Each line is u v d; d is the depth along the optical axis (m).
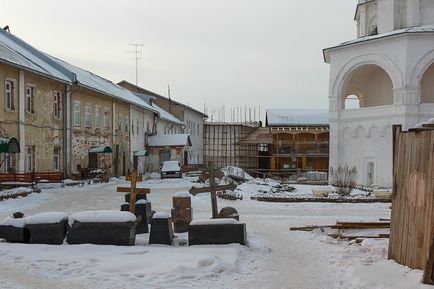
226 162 61.12
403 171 8.52
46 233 10.50
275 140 56.06
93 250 9.75
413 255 7.89
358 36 41.22
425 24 36.25
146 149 48.72
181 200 12.54
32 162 27.14
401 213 8.52
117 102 40.41
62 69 31.30
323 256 9.87
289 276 8.10
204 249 9.85
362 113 36.41
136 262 8.59
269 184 32.78
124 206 12.72
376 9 39.38
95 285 7.27
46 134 28.58
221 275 7.96
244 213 17.77
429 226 7.30
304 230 13.58
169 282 7.41
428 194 7.41
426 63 33.66
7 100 24.83
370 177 36.03
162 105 60.19
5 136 24.27
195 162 60.66
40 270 8.16
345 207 20.14
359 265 8.50
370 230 13.42
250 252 10.05
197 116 65.38
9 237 10.66
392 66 34.53
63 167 30.61
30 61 27.70
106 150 34.44
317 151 54.75
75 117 32.31
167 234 10.67
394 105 34.34
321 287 7.40
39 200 21.00
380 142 35.28
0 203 18.75
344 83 37.56
